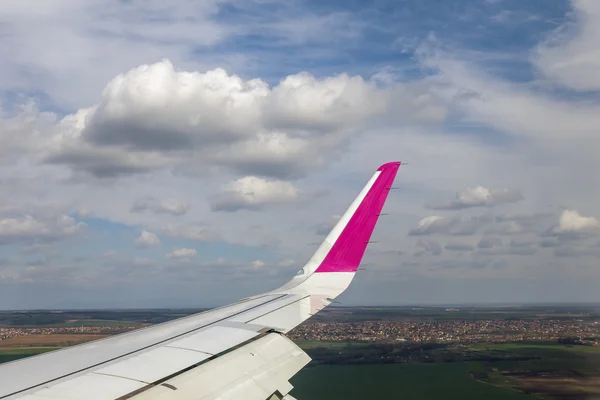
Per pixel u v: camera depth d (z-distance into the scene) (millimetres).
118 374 6523
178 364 7246
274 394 7336
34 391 5723
